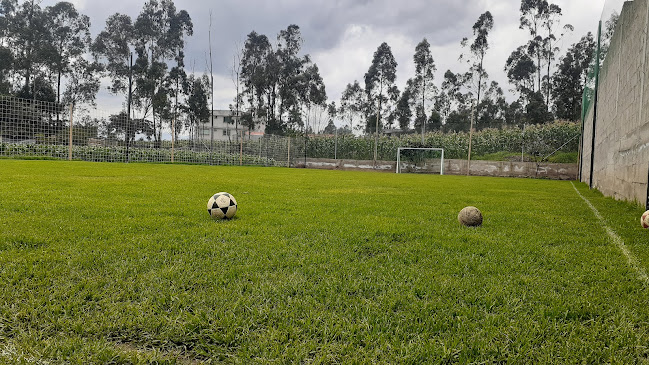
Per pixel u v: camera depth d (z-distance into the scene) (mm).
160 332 1414
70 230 2898
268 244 2686
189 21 36844
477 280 2057
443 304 1702
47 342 1322
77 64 34469
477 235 3262
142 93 34938
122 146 20594
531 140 25344
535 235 3359
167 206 4410
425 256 2541
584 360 1286
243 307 1621
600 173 10266
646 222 3844
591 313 1667
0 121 16375
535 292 1883
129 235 2840
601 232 3623
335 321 1521
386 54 40969
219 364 1260
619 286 2004
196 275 1993
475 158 26516
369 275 2090
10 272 1912
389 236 3121
